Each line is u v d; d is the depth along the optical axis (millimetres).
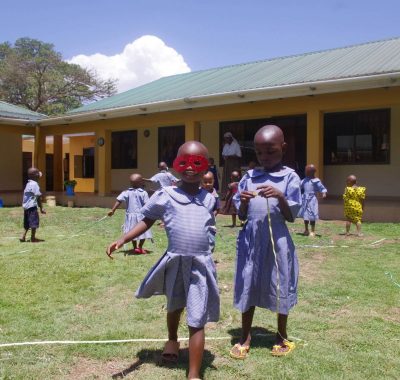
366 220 11820
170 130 19719
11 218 13906
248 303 3553
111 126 18062
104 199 17641
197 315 3125
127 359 3533
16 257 7570
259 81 14867
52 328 4172
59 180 22266
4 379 3178
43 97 44875
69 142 25203
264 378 3188
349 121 15344
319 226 11070
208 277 3275
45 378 3205
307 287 5535
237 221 12281
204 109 15336
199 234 3287
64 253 7945
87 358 3543
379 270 6477
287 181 3646
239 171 15328
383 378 3188
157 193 3404
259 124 17172
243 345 3629
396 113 14492
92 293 5375
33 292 5406
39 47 55500
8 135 22094
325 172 15805
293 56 19016
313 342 3826
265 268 3586
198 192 3473
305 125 16281
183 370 3330
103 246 8742
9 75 43688
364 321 4332
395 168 14586
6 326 4227
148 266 6836
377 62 13445
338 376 3207
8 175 22141
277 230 3576
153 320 4414
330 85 12227
